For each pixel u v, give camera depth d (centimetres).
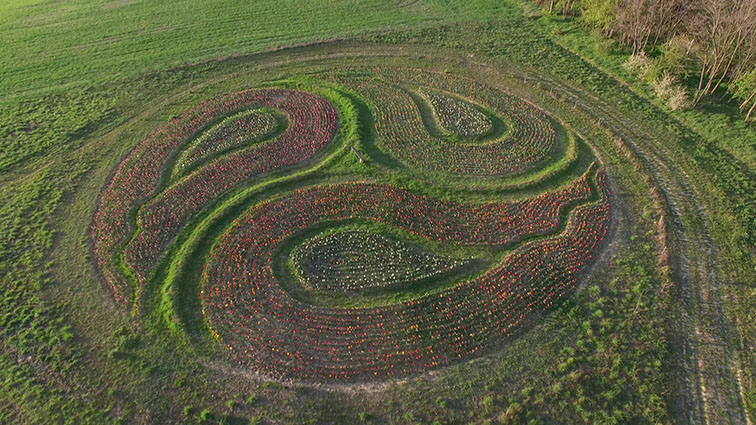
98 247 2730
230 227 2808
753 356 2158
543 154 3266
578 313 2342
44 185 3138
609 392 2030
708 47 3488
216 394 2097
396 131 3500
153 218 2880
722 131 3303
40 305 2445
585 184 3014
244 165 3231
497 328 2291
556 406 2011
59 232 2830
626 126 3456
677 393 2042
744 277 2467
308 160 3291
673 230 2720
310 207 2909
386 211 2877
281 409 2045
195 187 3078
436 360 2186
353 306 2414
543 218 2828
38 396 2095
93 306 2441
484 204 2919
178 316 2369
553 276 2503
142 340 2292
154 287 2523
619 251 2630
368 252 2655
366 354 2214
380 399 2067
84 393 2105
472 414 2002
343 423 2002
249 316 2370
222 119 3678
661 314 2319
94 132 3591
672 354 2173
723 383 2073
